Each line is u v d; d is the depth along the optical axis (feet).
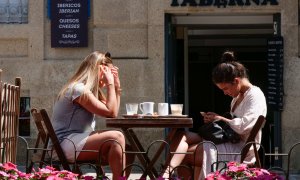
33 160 28.35
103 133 26.91
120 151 26.02
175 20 51.01
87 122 28.02
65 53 49.65
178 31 52.85
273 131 49.26
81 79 28.32
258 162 26.09
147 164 27.12
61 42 49.34
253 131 27.17
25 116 49.60
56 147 26.81
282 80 48.42
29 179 22.50
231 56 28.89
